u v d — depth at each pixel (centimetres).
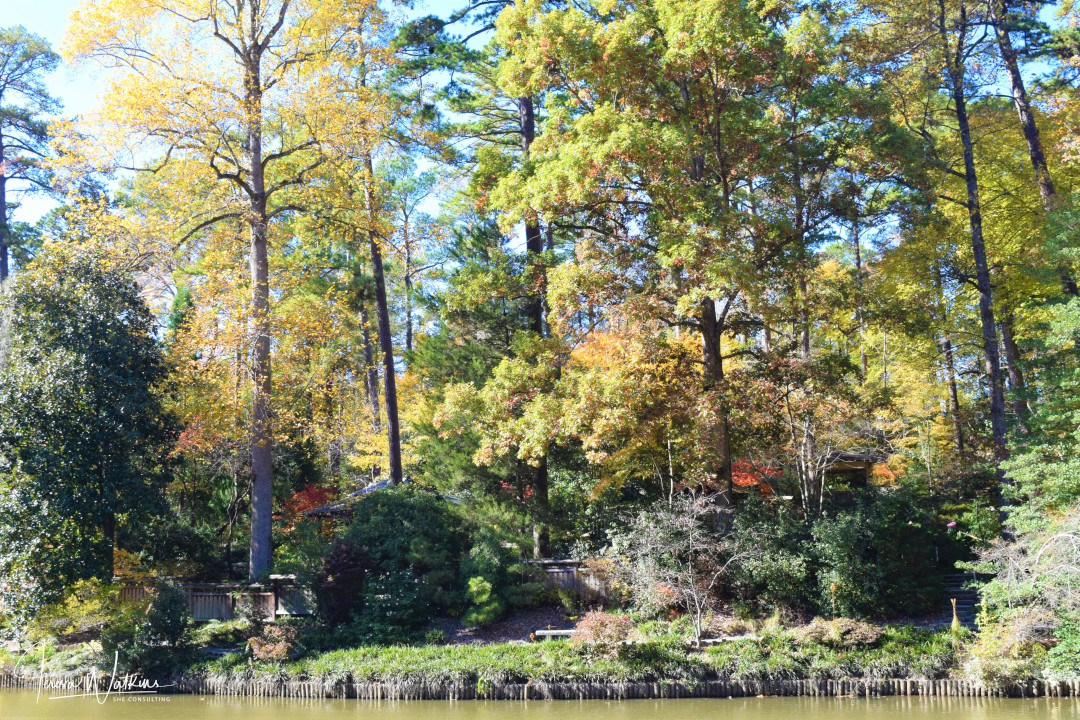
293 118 2514
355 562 1966
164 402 2327
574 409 1867
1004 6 2395
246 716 1499
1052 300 2161
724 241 1795
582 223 2259
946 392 3134
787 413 2241
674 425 2017
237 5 2505
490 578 2016
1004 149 2528
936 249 2523
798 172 2119
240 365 2556
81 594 1944
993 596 1580
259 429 2406
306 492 2912
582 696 1597
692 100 2042
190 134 2364
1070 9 2320
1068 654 1453
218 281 2595
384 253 2909
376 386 3694
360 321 3384
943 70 2402
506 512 2181
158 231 2427
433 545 2094
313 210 2633
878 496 1980
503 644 1797
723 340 2667
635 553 1903
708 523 2034
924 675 1562
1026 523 1590
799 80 2020
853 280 2278
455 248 2461
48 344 1983
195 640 1955
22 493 1831
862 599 1798
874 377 3131
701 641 1722
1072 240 1908
